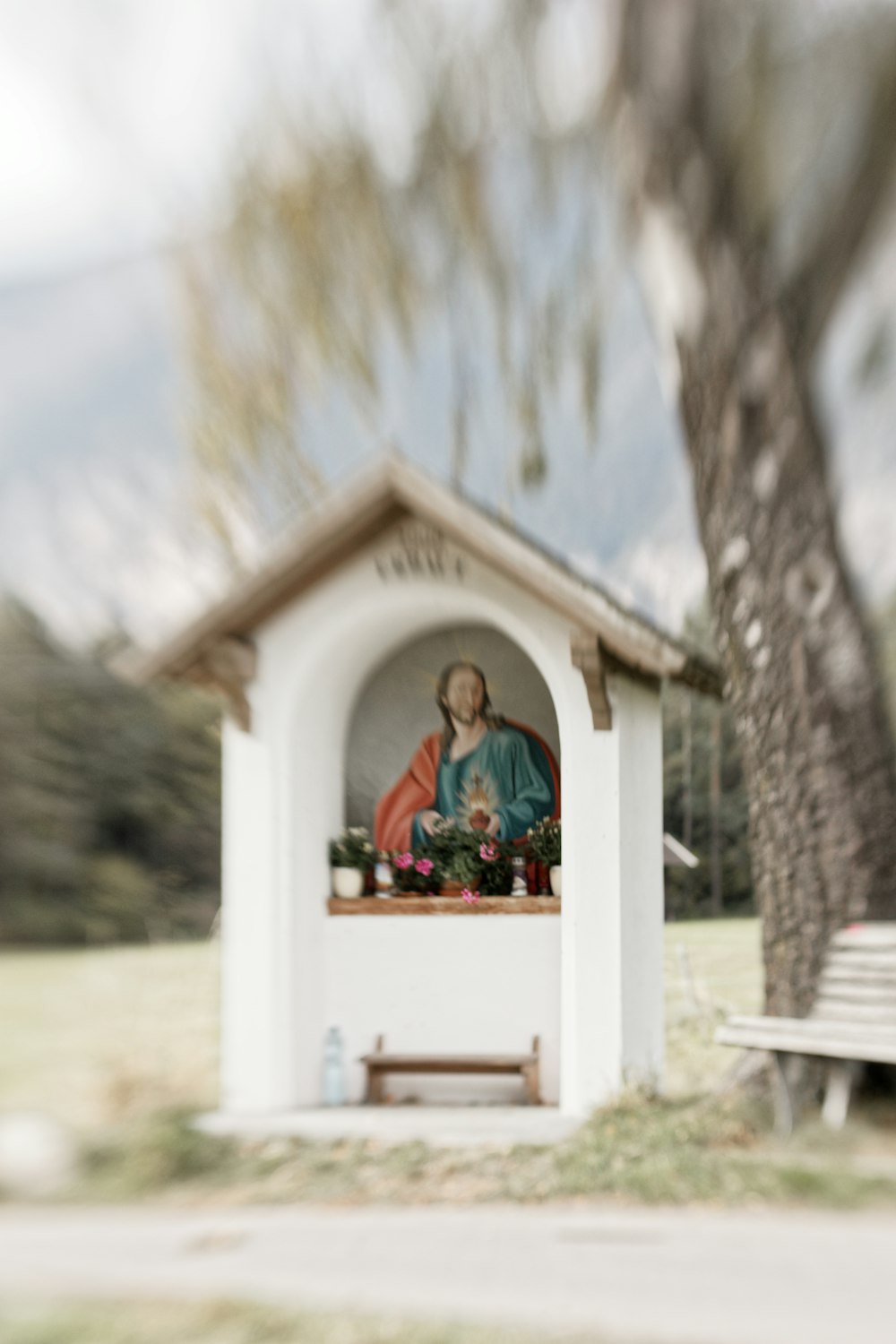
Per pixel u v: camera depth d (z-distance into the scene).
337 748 9.38
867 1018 7.63
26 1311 5.00
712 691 9.38
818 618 8.56
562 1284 5.19
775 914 8.55
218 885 36.50
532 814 9.36
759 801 8.69
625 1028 8.31
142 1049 12.38
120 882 35.66
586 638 7.93
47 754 35.97
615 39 9.45
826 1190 6.43
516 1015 8.76
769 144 8.90
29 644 35.94
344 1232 6.04
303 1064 8.70
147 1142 7.48
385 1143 7.55
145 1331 4.70
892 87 8.77
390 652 9.59
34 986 21.19
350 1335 4.61
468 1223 6.14
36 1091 10.38
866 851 8.36
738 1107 7.87
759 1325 4.68
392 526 8.66
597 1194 6.55
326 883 9.08
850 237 8.90
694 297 9.04
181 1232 6.12
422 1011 8.86
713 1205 6.32
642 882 8.82
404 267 12.28
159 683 8.84
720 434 8.87
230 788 8.78
